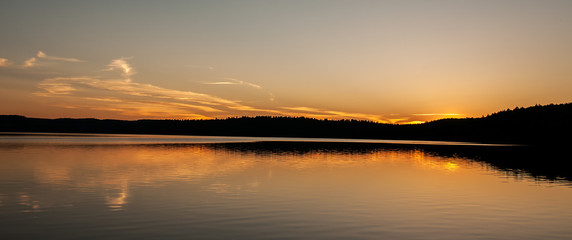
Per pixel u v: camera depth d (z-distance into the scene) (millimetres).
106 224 16641
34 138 126500
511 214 19438
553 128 176625
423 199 23094
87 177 30531
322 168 39594
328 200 22453
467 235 15797
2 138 123125
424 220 18047
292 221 17578
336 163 45531
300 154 60625
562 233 16156
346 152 68188
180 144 93750
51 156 49812
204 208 19906
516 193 25547
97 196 22688
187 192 24375
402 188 27109
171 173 33656
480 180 31828
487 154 68250
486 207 21000
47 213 18422
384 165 44031
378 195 24266
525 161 52969
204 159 48438
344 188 26797
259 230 16109
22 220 17094
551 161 53594
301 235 15492
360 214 19094
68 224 16578
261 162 45250
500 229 16703
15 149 63312
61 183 27344
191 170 36094
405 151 74688
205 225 16734
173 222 17141
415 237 15453
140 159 47281
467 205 21484
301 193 24594
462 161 51469
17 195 22734
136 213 18656
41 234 15125
